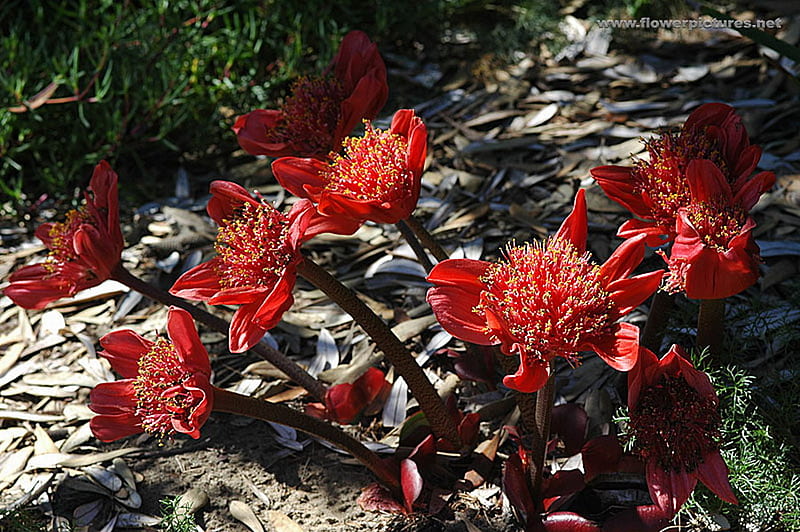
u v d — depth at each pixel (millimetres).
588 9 4477
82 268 2014
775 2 4266
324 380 2541
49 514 2152
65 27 3811
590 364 2473
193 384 1658
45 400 2553
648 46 4137
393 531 2041
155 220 3332
